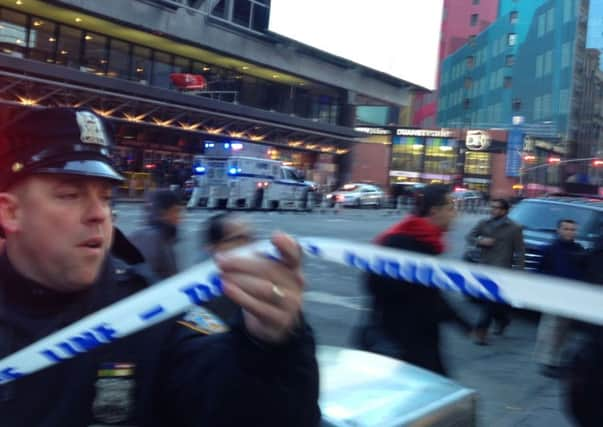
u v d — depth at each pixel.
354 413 2.27
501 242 7.90
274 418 1.13
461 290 0.81
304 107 48.41
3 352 1.31
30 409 1.31
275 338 1.07
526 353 7.36
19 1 29.09
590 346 2.17
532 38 76.62
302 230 21.00
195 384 1.28
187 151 38.28
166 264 4.48
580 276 6.17
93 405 1.34
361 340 3.74
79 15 31.28
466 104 85.19
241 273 0.99
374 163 70.25
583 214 10.52
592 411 2.16
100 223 1.39
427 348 3.56
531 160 67.62
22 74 28.00
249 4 38.97
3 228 1.38
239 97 43.56
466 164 70.56
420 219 3.73
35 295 1.37
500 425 5.16
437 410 2.39
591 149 86.31
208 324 1.40
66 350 1.08
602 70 87.94
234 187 28.09
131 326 1.04
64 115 1.35
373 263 0.91
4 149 1.34
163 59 38.09
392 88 53.09
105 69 35.03
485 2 88.56
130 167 35.28
